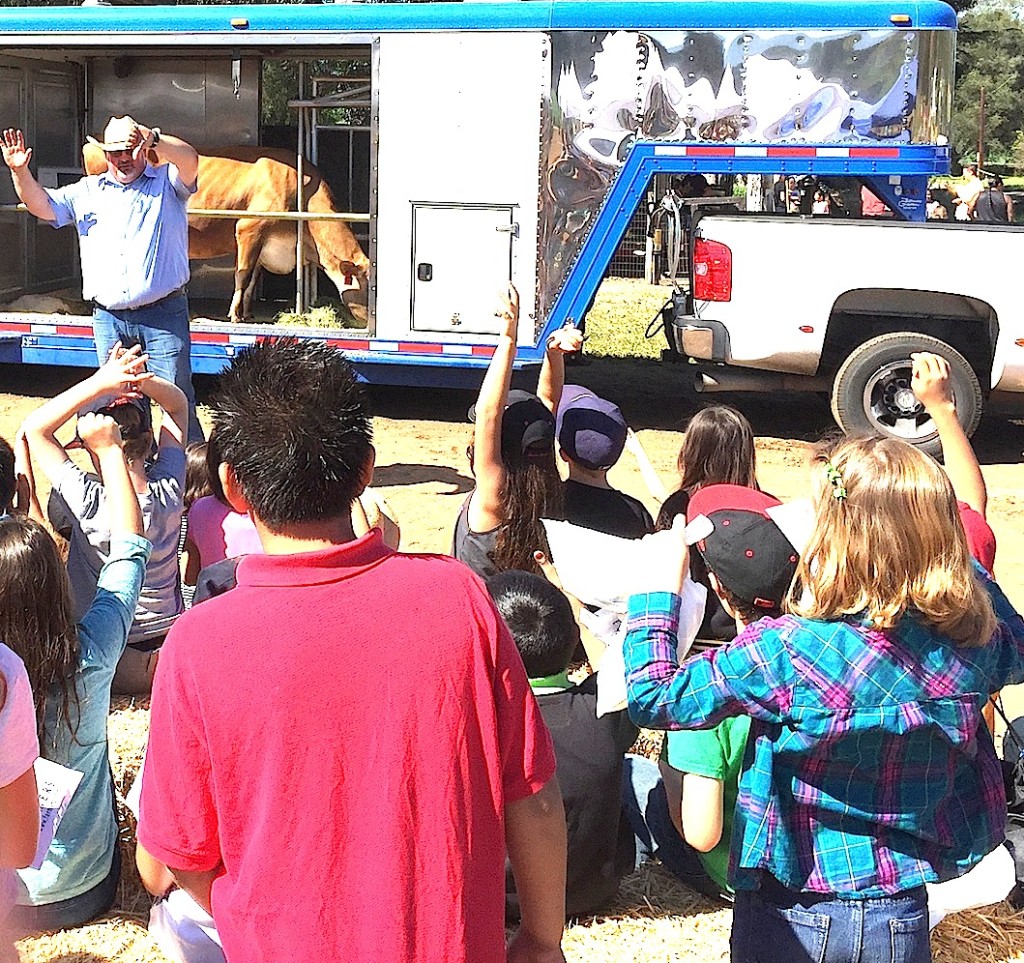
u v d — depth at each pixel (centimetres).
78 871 346
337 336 1051
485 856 195
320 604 192
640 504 481
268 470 197
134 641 481
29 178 733
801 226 977
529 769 201
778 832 242
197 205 1163
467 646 195
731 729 312
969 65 5950
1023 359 966
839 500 235
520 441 425
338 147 1270
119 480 343
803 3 958
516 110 995
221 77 1226
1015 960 347
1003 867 351
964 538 235
